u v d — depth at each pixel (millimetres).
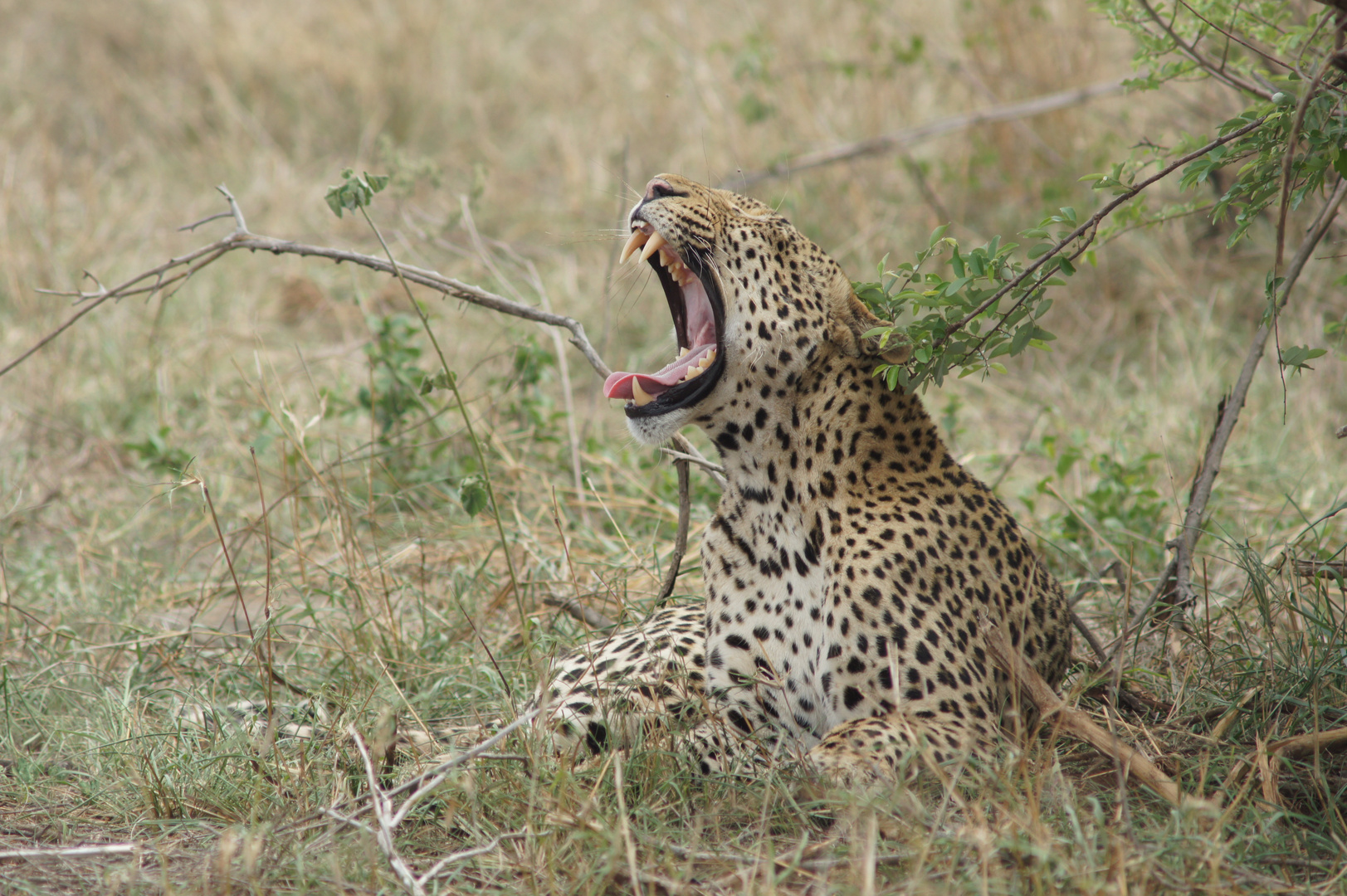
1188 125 15430
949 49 18312
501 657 8289
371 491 9664
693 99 18953
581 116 21078
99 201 17781
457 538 10375
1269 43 7680
